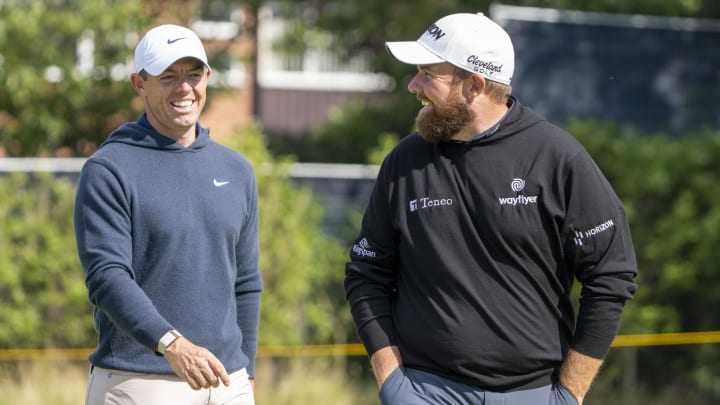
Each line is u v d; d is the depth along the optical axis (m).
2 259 35.72
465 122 16.25
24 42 47.47
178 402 17.06
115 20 48.62
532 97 49.03
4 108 48.94
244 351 18.17
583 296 16.19
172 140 17.33
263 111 73.12
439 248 16.17
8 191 37.28
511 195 15.99
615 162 40.84
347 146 60.59
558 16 49.81
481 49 16.22
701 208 41.00
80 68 49.47
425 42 16.50
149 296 16.84
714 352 39.81
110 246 16.44
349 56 61.56
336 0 59.38
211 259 17.27
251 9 60.06
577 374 16.11
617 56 50.28
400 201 16.62
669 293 40.50
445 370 16.22
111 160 16.89
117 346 16.98
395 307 16.91
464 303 16.08
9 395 33.31
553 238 16.08
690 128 50.59
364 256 17.17
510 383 16.08
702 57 51.22
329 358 37.62
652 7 57.88
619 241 16.08
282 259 37.75
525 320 16.02
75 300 36.25
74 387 33.81
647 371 40.03
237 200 17.69
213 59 56.72
